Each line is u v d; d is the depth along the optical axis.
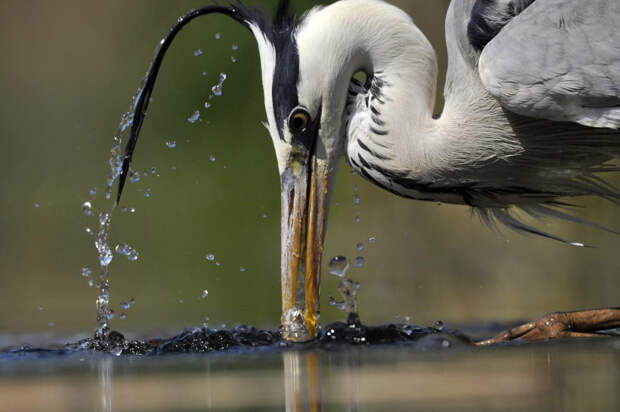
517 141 9.63
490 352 7.83
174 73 26.61
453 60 9.72
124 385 6.72
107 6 29.97
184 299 18.34
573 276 18.31
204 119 25.72
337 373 6.86
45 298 18.44
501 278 18.73
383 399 5.62
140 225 22.89
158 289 19.48
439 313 15.73
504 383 6.05
